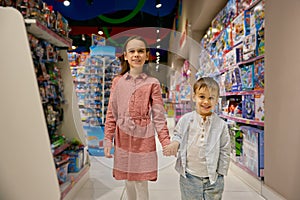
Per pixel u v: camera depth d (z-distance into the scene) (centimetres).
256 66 237
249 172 234
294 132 171
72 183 200
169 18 830
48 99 214
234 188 224
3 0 157
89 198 198
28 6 170
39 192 122
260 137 219
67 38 245
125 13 782
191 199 146
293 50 173
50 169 121
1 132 117
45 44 212
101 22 831
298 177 166
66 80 250
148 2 657
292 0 174
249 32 252
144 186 142
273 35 200
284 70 185
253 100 240
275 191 195
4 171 120
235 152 267
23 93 115
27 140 118
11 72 114
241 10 272
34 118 116
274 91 199
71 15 660
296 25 170
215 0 358
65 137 247
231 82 288
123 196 200
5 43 112
